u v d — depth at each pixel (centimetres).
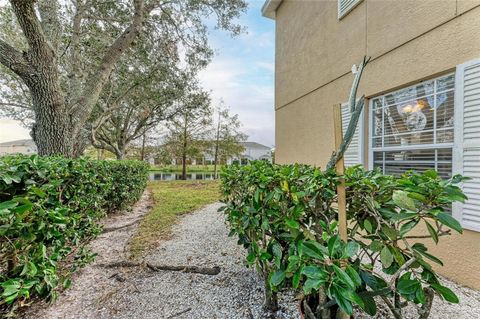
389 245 139
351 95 155
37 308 220
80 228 294
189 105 1349
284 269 159
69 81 566
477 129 252
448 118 288
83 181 304
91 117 984
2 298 184
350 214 161
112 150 1416
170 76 988
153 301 236
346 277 110
